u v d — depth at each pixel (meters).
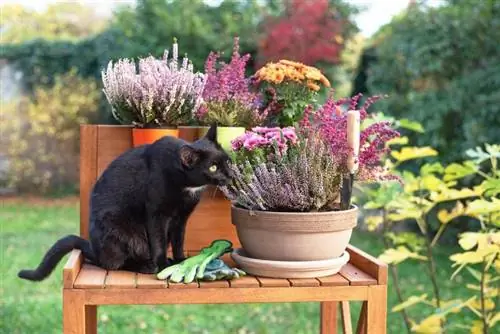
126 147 2.51
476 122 6.28
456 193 3.03
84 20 10.83
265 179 2.05
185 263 2.05
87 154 2.50
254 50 7.88
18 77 9.59
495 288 3.24
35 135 9.66
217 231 2.50
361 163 2.14
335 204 2.14
